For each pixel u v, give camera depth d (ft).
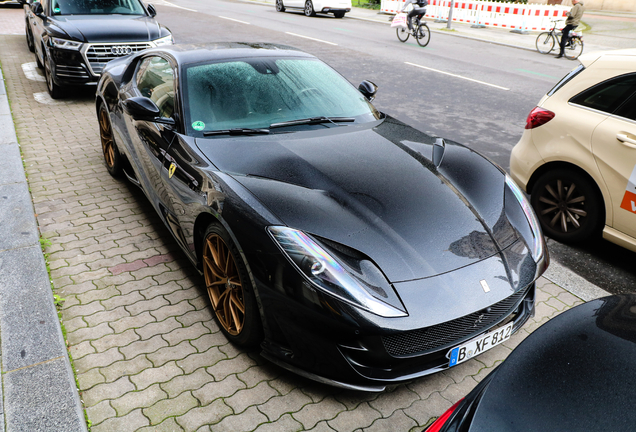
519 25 67.62
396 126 11.81
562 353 5.40
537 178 14.33
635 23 82.07
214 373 8.62
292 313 7.50
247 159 9.48
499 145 22.04
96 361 8.80
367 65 38.88
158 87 12.41
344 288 7.16
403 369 7.58
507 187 9.82
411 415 7.95
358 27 65.21
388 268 7.47
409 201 8.57
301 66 12.87
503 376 5.25
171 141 10.78
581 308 6.13
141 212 14.49
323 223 7.84
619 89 12.31
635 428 4.53
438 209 8.55
